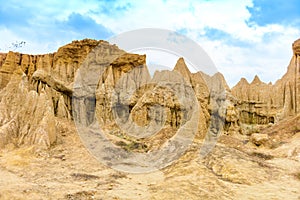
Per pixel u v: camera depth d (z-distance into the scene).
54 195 14.63
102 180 18.62
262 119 47.94
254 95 50.09
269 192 16.88
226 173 19.92
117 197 15.06
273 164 23.16
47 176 18.86
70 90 36.19
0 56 38.69
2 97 30.36
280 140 32.81
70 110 35.94
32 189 15.12
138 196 15.46
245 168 20.78
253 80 53.09
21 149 24.42
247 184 18.39
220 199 15.35
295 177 20.08
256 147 31.03
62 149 26.16
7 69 36.38
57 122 31.06
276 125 40.31
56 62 40.06
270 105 48.22
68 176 19.17
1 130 25.75
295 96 44.12
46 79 35.12
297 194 16.62
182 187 16.69
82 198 14.57
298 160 24.77
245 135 38.41
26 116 28.28
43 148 25.25
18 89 31.02
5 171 19.12
